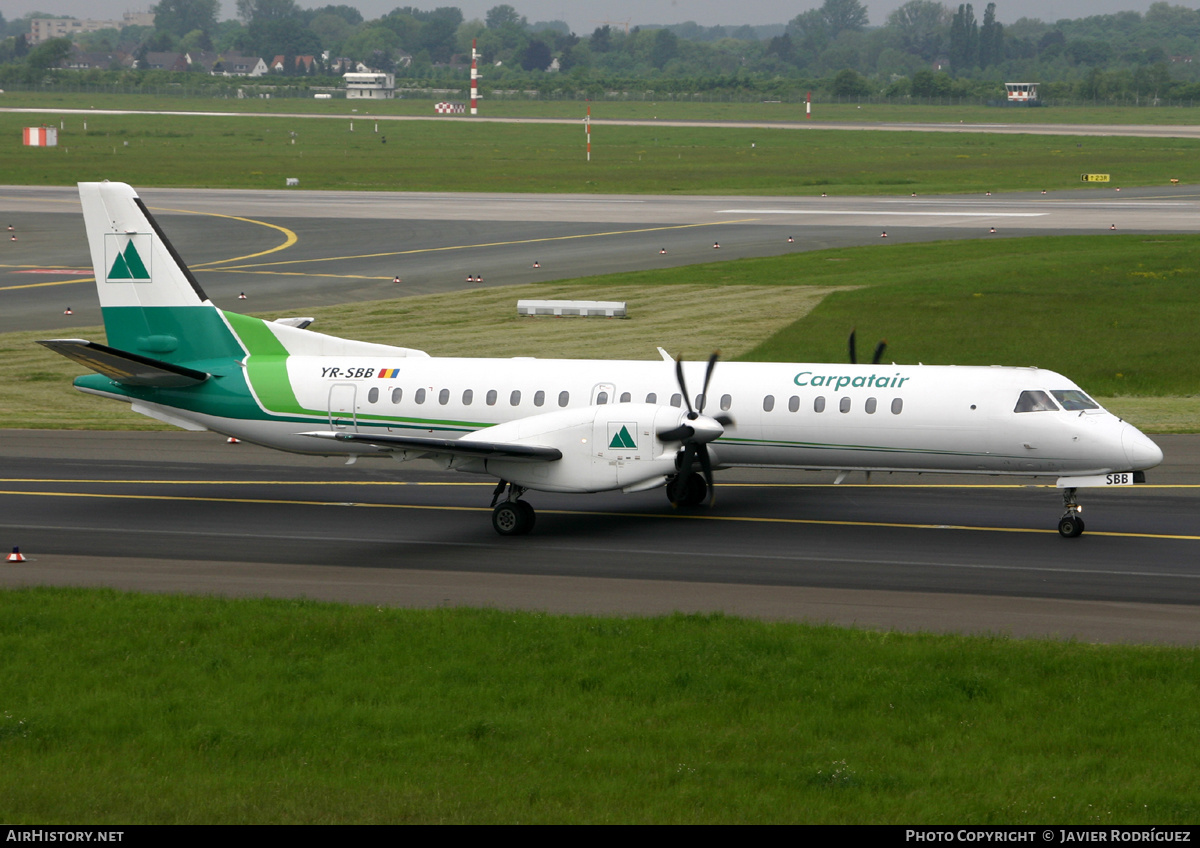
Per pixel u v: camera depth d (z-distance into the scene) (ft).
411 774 167.94
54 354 620.49
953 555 303.89
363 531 337.31
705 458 329.11
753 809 155.43
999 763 171.94
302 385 376.27
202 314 385.09
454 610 252.42
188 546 319.68
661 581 282.77
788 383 348.18
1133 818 153.07
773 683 204.33
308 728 186.70
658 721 188.96
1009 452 328.49
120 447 458.09
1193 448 434.71
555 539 326.85
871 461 342.64
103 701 198.18
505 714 192.44
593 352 611.06
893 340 632.38
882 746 178.29
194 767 171.83
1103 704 193.57
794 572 289.53
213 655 221.25
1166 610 254.27
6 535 329.93
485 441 327.26
